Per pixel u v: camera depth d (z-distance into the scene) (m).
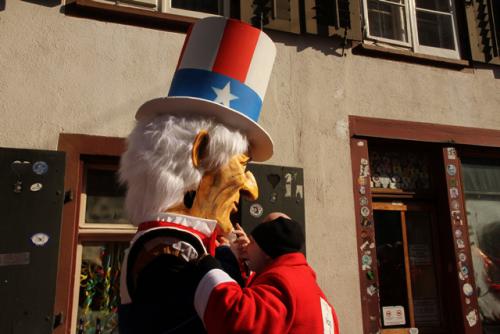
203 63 1.40
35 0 2.99
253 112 1.40
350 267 3.35
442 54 4.25
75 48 3.02
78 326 2.78
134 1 3.31
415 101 3.93
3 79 2.81
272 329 1.04
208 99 1.34
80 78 2.98
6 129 2.76
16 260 2.50
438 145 3.95
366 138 3.70
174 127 1.25
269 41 1.52
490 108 4.19
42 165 2.66
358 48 3.83
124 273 1.22
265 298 1.09
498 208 4.09
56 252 2.58
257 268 1.38
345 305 3.27
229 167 1.28
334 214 3.41
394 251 3.79
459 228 3.78
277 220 1.40
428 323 3.72
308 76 3.61
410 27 4.23
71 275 2.77
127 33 3.17
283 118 3.45
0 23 2.88
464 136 4.00
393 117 3.82
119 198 3.01
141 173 1.23
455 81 4.12
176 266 1.10
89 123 2.94
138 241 1.15
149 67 3.16
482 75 4.25
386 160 3.95
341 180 3.49
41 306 2.49
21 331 2.43
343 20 3.80
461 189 3.89
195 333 1.05
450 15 4.41
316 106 3.57
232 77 1.39
